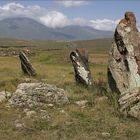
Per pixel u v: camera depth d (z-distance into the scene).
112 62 24.88
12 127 18.92
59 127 18.73
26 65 44.72
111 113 21.20
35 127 18.80
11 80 33.28
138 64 23.69
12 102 23.47
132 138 17.05
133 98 21.23
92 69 66.06
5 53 131.62
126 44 24.08
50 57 97.69
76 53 33.62
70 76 44.84
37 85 24.52
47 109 22.62
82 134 17.56
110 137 17.16
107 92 25.22
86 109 22.33
